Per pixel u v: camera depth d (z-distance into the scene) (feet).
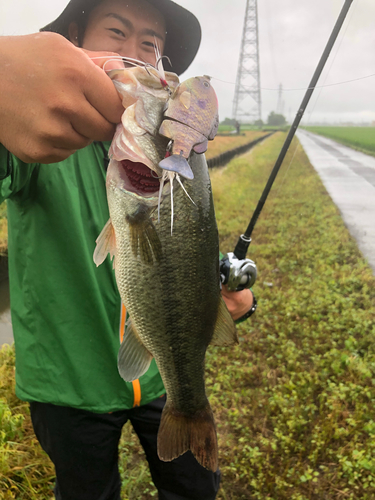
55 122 2.70
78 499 5.89
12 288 5.69
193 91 3.24
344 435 9.47
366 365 11.75
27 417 9.36
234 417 10.19
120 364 4.14
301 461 9.07
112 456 6.07
